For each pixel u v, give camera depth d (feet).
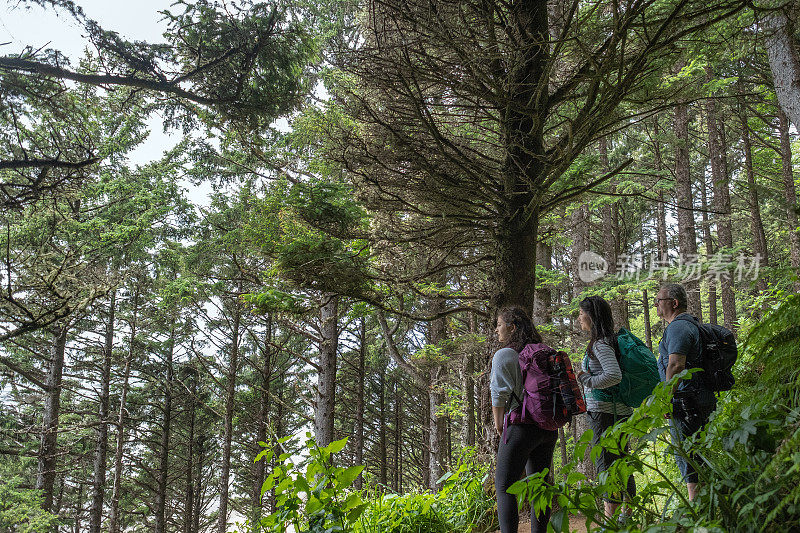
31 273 29.81
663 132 53.52
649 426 5.95
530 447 10.75
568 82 15.94
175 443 89.66
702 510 5.55
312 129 33.76
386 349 79.87
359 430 75.36
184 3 27.91
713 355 10.59
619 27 12.25
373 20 14.43
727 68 40.98
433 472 44.27
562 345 34.55
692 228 43.19
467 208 16.84
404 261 22.07
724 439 5.64
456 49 13.21
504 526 10.50
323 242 18.47
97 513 59.62
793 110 25.40
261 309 19.15
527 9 14.89
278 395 83.25
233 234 52.24
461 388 39.73
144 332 72.23
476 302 33.24
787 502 4.48
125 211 58.08
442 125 17.69
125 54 27.91
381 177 16.99
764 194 41.63
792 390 5.95
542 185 14.96
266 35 30.04
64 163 28.19
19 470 59.82
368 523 13.16
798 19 15.29
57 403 55.26
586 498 5.87
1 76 25.93
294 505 10.36
